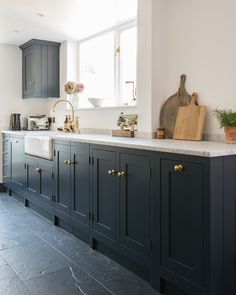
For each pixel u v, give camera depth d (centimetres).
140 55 294
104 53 405
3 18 354
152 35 281
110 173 240
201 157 170
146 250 209
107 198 247
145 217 210
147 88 288
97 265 238
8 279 216
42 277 219
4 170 478
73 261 244
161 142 233
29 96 467
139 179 214
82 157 277
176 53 279
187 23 268
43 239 289
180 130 266
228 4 236
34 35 422
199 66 260
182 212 183
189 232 178
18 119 477
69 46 446
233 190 176
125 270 230
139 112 299
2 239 288
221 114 226
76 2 306
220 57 243
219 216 170
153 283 204
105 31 398
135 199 218
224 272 173
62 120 465
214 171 167
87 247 271
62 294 198
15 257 250
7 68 480
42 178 353
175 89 282
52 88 463
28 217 356
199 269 173
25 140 392
